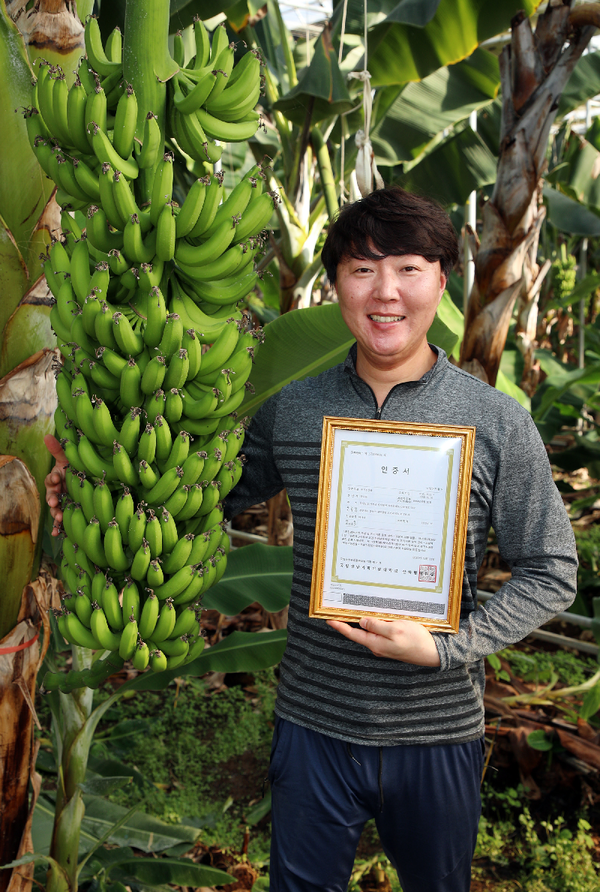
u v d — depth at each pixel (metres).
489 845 2.49
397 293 1.33
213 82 1.18
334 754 1.47
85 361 1.24
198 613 1.43
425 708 1.43
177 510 1.28
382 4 3.37
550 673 3.47
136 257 1.20
